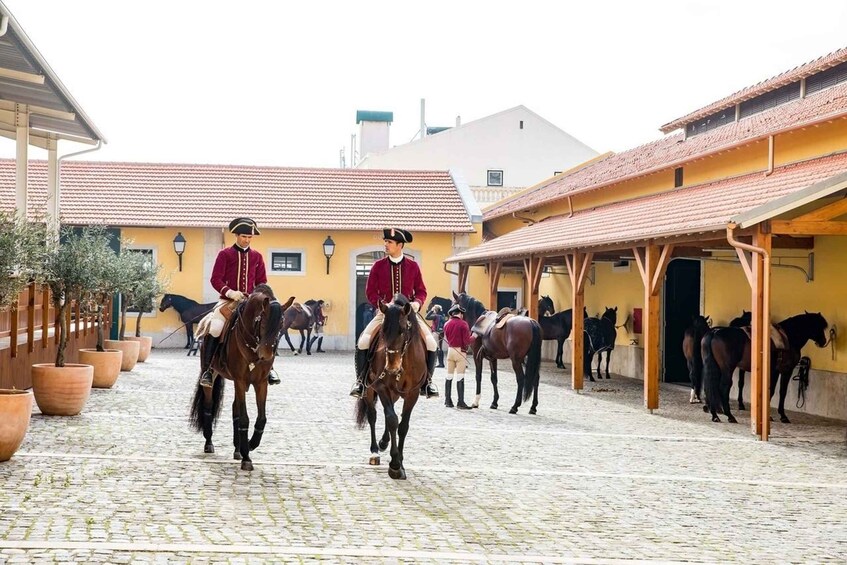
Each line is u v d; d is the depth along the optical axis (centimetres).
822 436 1408
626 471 1071
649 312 1664
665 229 1532
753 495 961
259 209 3231
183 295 3125
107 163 3378
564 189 2902
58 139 2006
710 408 1558
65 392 1282
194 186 3325
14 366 1380
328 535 720
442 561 661
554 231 2356
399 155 5325
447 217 3319
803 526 832
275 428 1291
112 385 1692
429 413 1567
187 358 2578
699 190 2003
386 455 1100
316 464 1020
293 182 3434
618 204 2473
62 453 1008
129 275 1708
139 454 1027
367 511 809
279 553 659
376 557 664
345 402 1639
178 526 724
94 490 834
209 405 1056
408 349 958
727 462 1161
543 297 3058
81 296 1409
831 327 1647
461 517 804
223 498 830
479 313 2172
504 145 5397
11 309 1335
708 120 2792
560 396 1909
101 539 673
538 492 928
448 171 3622
